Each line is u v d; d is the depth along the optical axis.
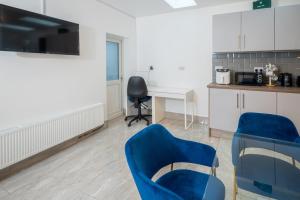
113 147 3.04
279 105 2.94
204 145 1.51
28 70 2.49
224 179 1.48
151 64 4.76
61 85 2.95
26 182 2.14
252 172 1.58
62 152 2.86
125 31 4.42
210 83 3.92
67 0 2.98
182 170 1.55
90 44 3.46
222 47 3.46
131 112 4.78
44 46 2.54
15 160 2.22
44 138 2.55
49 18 2.58
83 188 2.05
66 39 2.83
